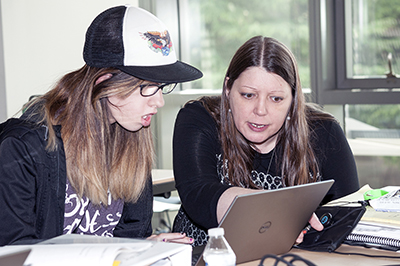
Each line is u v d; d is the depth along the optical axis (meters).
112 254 0.77
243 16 3.63
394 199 1.30
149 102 1.19
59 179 1.20
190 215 1.22
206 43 3.83
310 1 3.29
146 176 1.43
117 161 1.35
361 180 3.33
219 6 3.73
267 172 1.45
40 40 3.12
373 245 1.18
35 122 1.19
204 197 1.17
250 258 1.08
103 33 1.18
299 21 3.41
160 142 3.73
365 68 3.27
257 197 0.94
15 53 3.00
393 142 3.20
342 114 3.38
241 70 1.29
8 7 2.96
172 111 3.79
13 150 1.12
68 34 3.26
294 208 1.06
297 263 1.08
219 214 1.12
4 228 1.07
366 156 3.30
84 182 1.24
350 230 1.19
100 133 1.24
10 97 2.98
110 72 1.18
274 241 1.10
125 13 1.20
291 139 1.42
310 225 1.25
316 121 1.51
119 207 1.41
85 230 1.34
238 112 1.32
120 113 1.21
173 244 0.87
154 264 0.84
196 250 1.15
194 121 1.41
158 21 1.24
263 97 1.27
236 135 1.42
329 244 1.17
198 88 3.91
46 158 1.17
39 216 1.17
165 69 1.18
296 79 1.35
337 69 3.34
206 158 1.35
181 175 1.30
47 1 3.14
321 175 1.50
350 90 3.26
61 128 1.22
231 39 3.71
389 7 3.12
